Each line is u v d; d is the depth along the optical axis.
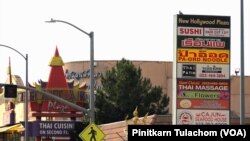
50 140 71.19
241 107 30.56
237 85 99.50
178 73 39.06
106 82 82.38
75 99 72.06
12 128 83.81
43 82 74.06
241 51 30.53
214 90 39.38
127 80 80.75
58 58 72.94
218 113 39.44
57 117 77.50
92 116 38.53
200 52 39.16
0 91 99.38
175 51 39.00
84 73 101.44
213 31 39.28
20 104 89.88
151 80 99.69
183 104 39.16
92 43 38.53
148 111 80.56
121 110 80.25
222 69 39.41
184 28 39.03
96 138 37.88
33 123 71.44
